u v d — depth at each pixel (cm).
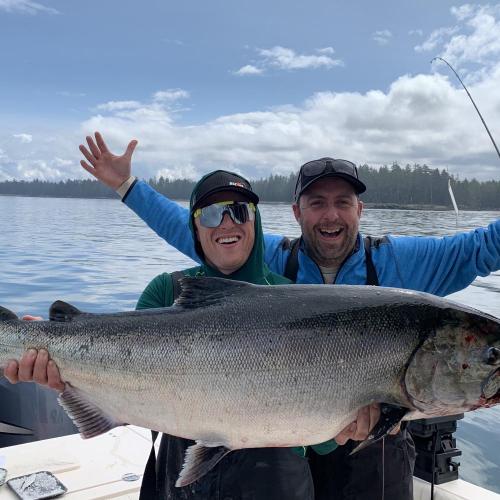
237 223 100
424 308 88
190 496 93
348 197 119
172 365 90
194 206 103
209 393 89
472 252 120
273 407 88
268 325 89
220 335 89
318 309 89
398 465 109
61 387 97
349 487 110
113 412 94
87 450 137
